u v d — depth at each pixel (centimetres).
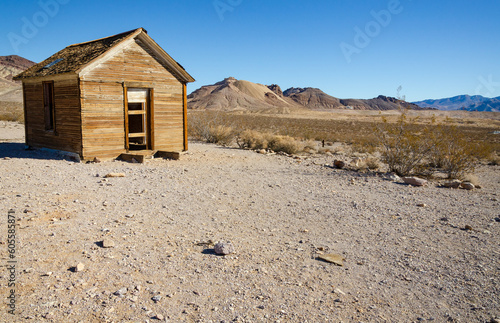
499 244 580
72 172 1059
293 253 530
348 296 408
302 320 354
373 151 2128
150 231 600
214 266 474
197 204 786
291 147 1972
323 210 777
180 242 556
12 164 1138
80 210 693
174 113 1563
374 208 802
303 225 670
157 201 791
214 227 637
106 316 348
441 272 477
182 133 1608
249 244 560
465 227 662
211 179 1073
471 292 422
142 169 1177
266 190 959
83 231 581
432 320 362
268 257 511
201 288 414
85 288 401
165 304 375
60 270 441
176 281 429
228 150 1938
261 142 2092
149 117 1488
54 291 391
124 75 1367
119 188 891
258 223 672
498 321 353
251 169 1307
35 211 668
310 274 462
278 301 390
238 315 359
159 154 1507
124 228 606
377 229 655
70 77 1285
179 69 1527
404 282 447
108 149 1341
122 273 442
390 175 1211
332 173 1280
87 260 474
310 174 1247
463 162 1275
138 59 1406
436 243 585
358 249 555
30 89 1579
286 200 857
